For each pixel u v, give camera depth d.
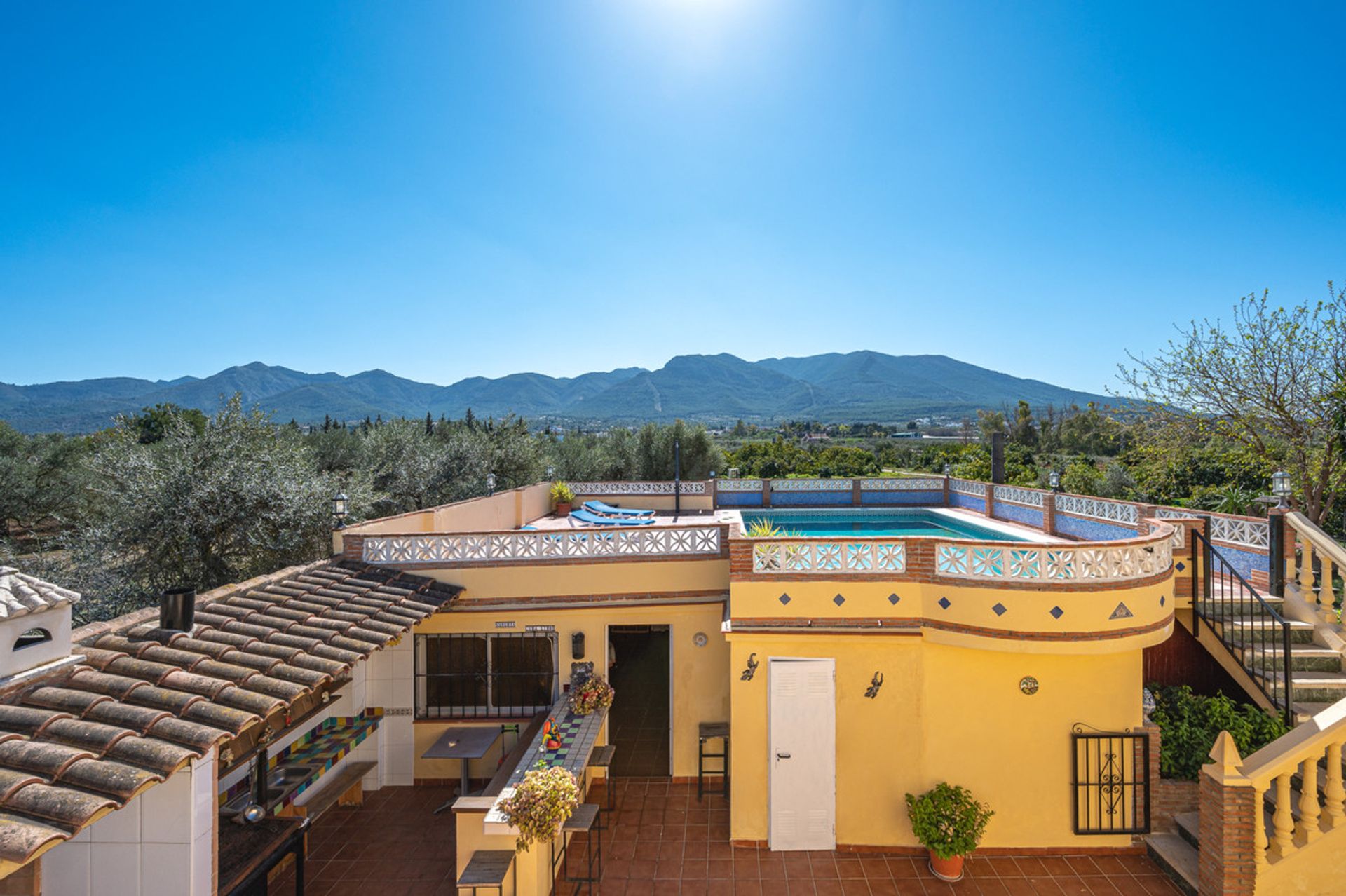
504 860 7.59
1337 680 9.27
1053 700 9.18
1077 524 15.63
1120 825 9.14
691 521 20.53
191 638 7.21
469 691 11.56
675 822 10.12
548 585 11.34
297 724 9.20
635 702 13.48
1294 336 15.91
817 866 9.05
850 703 9.44
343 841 9.58
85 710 5.35
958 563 9.07
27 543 25.09
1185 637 11.27
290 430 22.61
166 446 16.44
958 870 8.68
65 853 5.64
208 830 5.79
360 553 11.44
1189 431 17.53
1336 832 7.44
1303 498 15.78
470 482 29.64
